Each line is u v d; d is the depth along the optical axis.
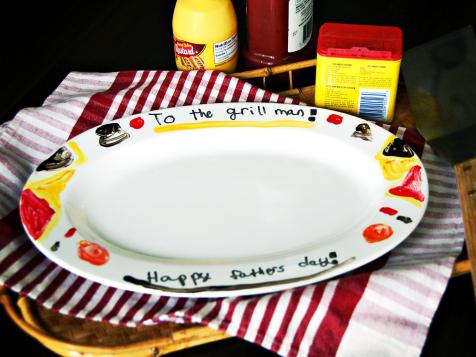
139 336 0.64
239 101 0.82
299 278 0.62
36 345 0.73
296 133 0.76
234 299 0.63
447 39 0.87
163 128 0.77
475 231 0.64
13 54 1.04
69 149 0.74
